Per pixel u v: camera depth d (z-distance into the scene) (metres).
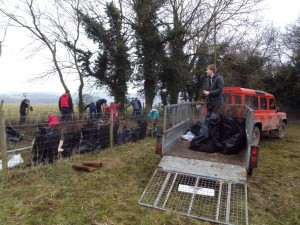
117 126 8.05
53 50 15.96
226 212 3.60
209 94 5.48
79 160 6.20
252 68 21.52
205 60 19.88
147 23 16.20
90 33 15.33
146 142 8.75
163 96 19.14
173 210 3.72
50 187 4.47
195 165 4.53
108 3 15.37
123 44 14.95
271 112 9.66
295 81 22.00
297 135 12.19
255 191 4.63
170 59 17.36
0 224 3.27
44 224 3.31
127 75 15.69
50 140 5.73
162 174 4.50
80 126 6.84
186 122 6.86
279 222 3.61
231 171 4.28
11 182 4.63
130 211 3.70
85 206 3.81
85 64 15.98
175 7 17.70
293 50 22.66
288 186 4.96
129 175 5.26
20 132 7.95
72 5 15.55
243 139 5.09
